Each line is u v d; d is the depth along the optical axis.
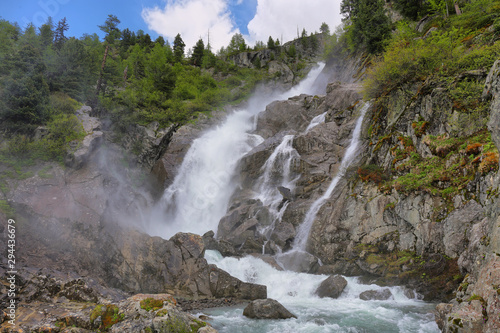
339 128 26.78
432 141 16.95
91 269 16.59
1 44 34.53
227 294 15.38
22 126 23.67
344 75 43.12
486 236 9.57
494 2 25.00
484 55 17.02
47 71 30.59
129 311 9.47
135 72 53.97
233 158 31.89
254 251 20.27
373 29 36.19
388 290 14.23
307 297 15.30
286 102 35.97
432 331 10.05
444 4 30.88
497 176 9.70
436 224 14.88
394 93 21.44
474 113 15.40
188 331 9.00
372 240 17.55
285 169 26.09
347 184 20.86
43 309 10.60
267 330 10.62
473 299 8.14
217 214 27.77
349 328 10.57
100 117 32.03
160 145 33.16
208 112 40.78
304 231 20.73
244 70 75.19
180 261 16.44
